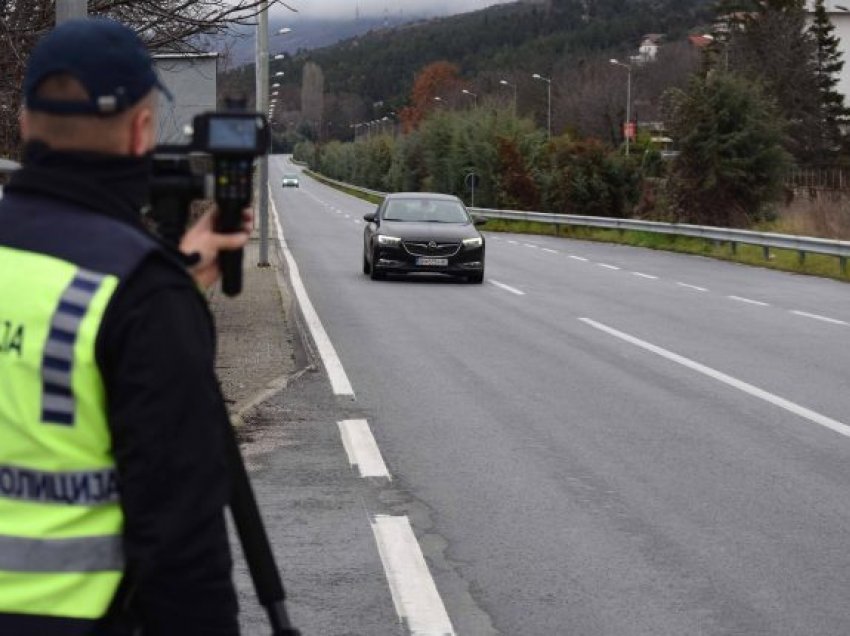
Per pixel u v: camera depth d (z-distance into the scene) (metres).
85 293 2.29
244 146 2.54
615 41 173.62
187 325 2.31
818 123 82.06
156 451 2.25
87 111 2.38
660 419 10.37
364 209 73.12
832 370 13.22
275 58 58.81
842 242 26.08
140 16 11.27
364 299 20.19
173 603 2.27
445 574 6.18
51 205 2.40
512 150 53.16
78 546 2.32
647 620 5.56
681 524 7.14
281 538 6.73
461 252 23.33
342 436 9.45
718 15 88.19
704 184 36.88
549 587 6.00
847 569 6.35
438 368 12.98
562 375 12.67
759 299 21.08
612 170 46.84
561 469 8.47
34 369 2.30
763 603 5.81
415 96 167.00
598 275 26.02
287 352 13.61
